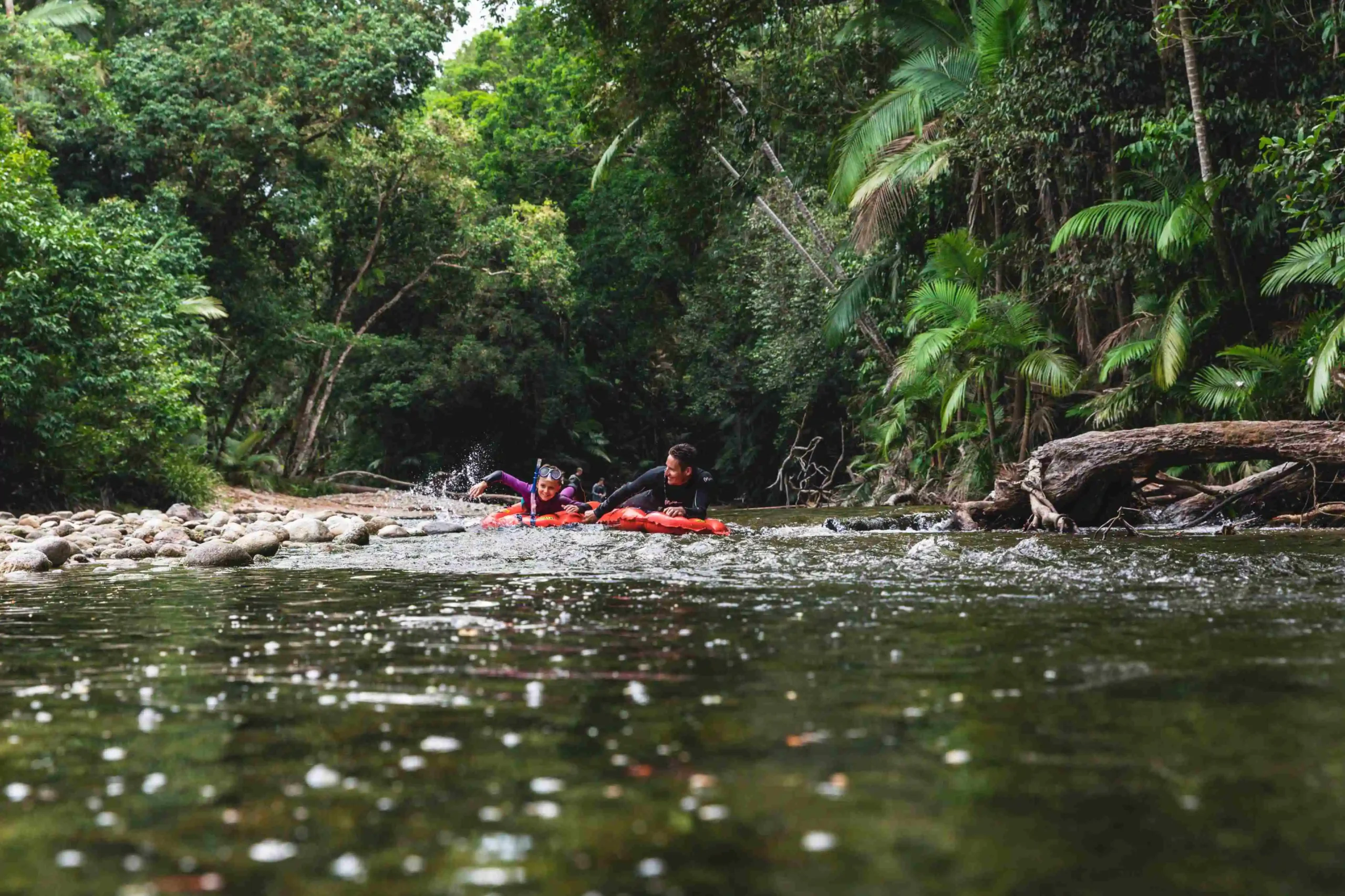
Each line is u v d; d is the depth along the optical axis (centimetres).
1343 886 102
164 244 2012
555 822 125
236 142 2292
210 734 175
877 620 305
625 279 3394
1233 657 229
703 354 3253
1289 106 1127
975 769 143
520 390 3219
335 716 187
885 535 794
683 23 1603
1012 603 339
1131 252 1273
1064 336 1574
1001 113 1296
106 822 128
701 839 118
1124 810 125
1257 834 116
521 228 3077
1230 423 837
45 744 170
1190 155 1229
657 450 3778
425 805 132
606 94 1841
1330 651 236
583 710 188
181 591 457
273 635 301
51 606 407
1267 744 153
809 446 2716
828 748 156
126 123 2108
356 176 2869
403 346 3080
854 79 1830
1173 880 104
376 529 998
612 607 351
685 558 556
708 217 1995
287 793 139
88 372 1333
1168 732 161
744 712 182
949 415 1456
